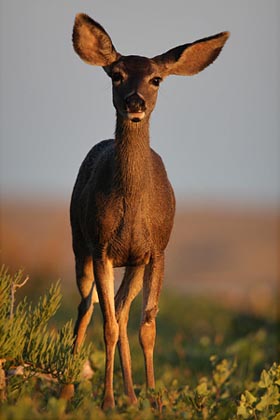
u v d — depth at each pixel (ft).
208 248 530.68
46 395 86.43
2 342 75.77
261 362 118.32
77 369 79.10
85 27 92.02
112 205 91.40
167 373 106.83
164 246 94.43
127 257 93.45
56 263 194.49
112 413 73.20
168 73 95.35
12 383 80.94
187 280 339.16
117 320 95.40
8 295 78.28
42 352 78.79
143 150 90.94
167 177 96.68
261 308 184.44
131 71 91.45
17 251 184.55
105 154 95.55
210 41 95.25
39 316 79.61
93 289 100.17
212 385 93.56
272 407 83.82
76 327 99.96
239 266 440.86
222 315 182.60
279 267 444.14
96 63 93.30
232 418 82.48
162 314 182.60
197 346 120.88
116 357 115.24
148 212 92.12
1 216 614.75
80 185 100.63
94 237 93.04
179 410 80.38
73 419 69.05
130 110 88.33
